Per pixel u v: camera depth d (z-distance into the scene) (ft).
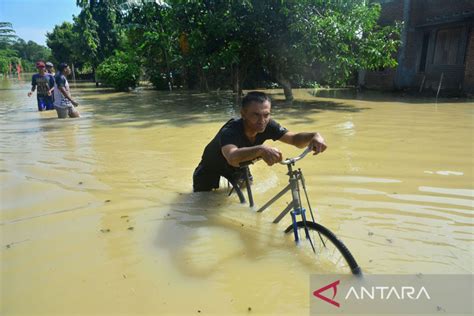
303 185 10.07
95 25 98.94
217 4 42.37
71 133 25.96
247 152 9.93
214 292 8.30
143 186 15.14
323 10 40.40
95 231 11.27
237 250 10.02
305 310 7.67
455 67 49.01
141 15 60.34
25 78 149.28
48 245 10.44
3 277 8.97
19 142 23.18
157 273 9.04
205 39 42.98
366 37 41.86
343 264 9.20
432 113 32.45
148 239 10.72
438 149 19.60
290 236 10.62
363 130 24.84
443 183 14.64
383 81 59.26
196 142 22.84
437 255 9.55
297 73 44.60
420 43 55.31
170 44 58.18
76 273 9.10
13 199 13.82
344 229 10.98
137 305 7.89
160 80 65.00
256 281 8.66
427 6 54.24
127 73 63.46
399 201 12.95
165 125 28.73
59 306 7.91
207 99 48.34
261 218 11.96
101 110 38.24
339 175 15.71
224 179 15.60
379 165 17.01
